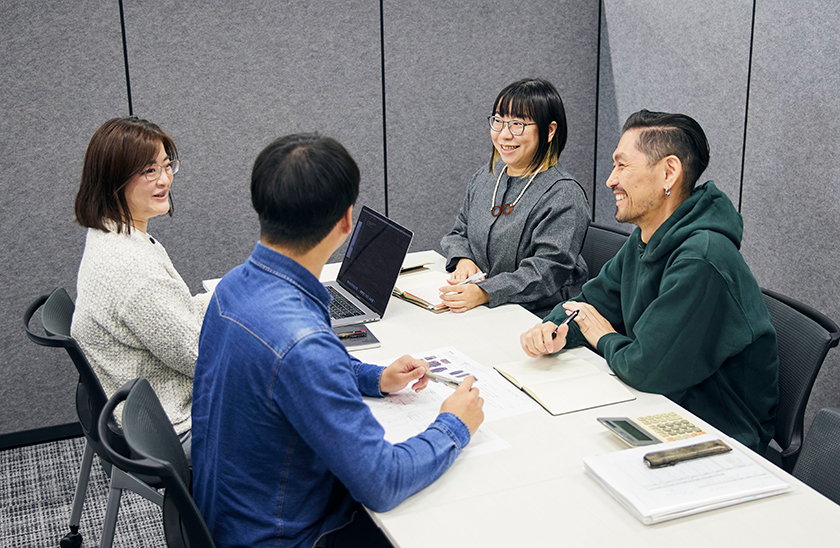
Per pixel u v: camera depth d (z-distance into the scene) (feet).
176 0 7.89
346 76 8.84
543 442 3.69
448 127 9.55
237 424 3.12
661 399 4.19
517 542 2.87
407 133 9.36
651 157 4.41
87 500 6.92
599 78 10.14
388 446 3.14
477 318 5.74
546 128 6.45
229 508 3.25
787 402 4.66
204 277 8.79
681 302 4.11
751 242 7.73
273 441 3.11
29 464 7.70
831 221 6.71
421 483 3.20
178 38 8.00
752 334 4.15
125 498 6.93
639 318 4.52
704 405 4.40
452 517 3.05
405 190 9.55
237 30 8.23
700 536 2.88
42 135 7.66
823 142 6.68
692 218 4.41
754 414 4.52
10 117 7.50
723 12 7.68
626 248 5.08
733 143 7.79
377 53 8.92
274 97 8.57
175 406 4.83
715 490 3.10
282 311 3.03
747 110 7.54
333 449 2.93
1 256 7.73
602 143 10.28
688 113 8.41
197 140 8.36
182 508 2.92
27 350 8.04
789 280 7.29
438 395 4.21
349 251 6.62
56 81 7.61
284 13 8.38
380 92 9.07
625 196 4.59
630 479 3.19
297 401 2.92
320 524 3.43
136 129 4.73
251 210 8.79
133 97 7.97
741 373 4.39
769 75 7.20
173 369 4.86
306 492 3.30
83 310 4.62
